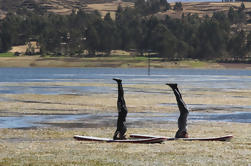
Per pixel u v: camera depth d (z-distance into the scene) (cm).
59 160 7175
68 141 9769
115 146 8756
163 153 7900
